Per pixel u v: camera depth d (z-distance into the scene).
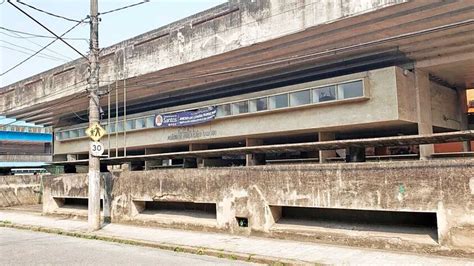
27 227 13.90
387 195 7.75
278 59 14.79
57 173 18.09
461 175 6.97
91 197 12.28
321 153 15.21
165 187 11.84
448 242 7.06
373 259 7.14
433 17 11.18
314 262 7.18
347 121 13.91
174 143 20.27
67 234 12.19
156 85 18.53
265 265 7.55
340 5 11.52
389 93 13.05
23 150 40.59
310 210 9.65
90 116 12.52
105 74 18.52
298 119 15.19
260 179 9.76
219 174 10.61
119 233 11.41
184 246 9.20
